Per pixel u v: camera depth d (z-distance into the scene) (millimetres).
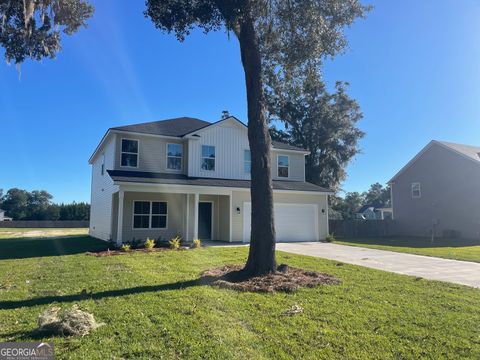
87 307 5824
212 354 4129
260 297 6602
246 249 14719
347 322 5258
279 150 22734
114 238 18281
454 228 26672
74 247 15922
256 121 8922
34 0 11750
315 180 33594
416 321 5363
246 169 20625
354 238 25750
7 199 80938
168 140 19453
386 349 4352
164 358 4020
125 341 4453
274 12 10047
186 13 9148
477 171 25375
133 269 9625
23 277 8562
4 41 13727
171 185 16656
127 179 15883
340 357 4117
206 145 19625
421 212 29266
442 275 9469
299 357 4105
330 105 33688
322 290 7238
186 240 18953
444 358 4137
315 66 10969
